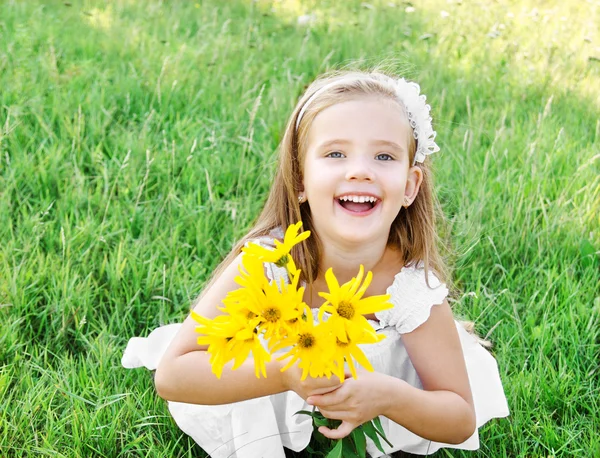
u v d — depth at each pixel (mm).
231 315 1452
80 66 4238
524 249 3004
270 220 2154
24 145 3477
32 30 4645
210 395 1933
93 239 2871
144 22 5219
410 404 1849
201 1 5895
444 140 3688
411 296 2016
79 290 2586
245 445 2084
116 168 3330
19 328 2451
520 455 2117
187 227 3053
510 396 2312
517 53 5055
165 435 2211
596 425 2223
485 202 3152
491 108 4164
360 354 1462
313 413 1854
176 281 2723
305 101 1986
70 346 2492
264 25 5449
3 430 2119
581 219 3094
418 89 1948
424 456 2211
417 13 5961
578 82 4629
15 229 2957
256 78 4293
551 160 3504
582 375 2424
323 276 2043
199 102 4039
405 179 1884
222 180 3369
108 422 2166
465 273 2854
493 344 2561
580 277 2926
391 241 2076
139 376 2330
